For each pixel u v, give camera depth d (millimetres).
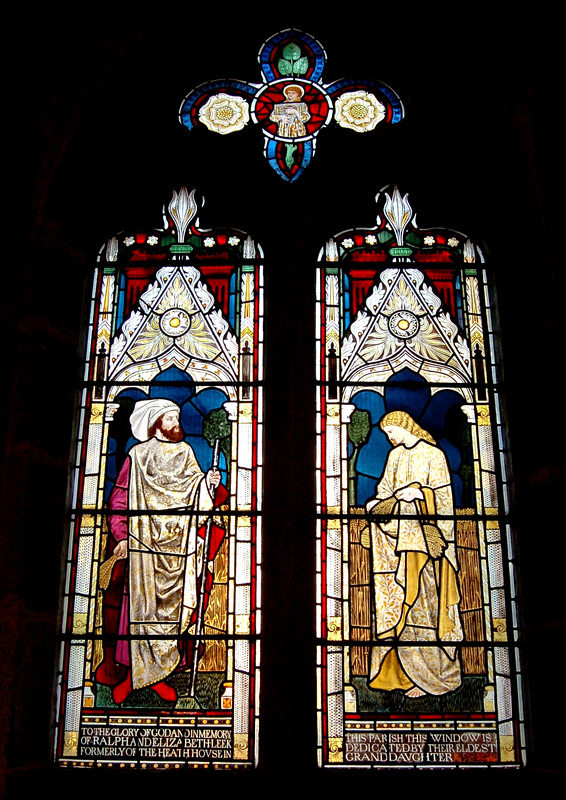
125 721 4418
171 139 5664
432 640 4562
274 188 5523
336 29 5910
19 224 4988
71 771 4281
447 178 5570
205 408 5043
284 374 5004
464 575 4699
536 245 5129
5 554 4434
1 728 4148
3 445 4578
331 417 4984
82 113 5438
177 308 5301
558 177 5066
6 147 4934
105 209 5539
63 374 5016
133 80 5656
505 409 5016
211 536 4750
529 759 4344
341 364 5121
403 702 4445
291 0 5918
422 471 4895
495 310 5277
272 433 4875
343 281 5336
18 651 4305
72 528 4793
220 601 4629
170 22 5691
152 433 4992
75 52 5508
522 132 5359
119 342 5234
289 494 4723
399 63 5832
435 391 5086
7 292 4816
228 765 4316
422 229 5504
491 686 4488
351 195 5535
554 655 4398
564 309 4840
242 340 5199
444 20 5625
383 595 4637
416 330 5227
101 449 4973
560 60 5121
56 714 4430
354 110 5766
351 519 4770
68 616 4617
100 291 5371
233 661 4512
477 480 4891
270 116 5762
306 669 4410
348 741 4355
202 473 4891
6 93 4945
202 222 5531
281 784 4203
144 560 4719
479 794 4223
